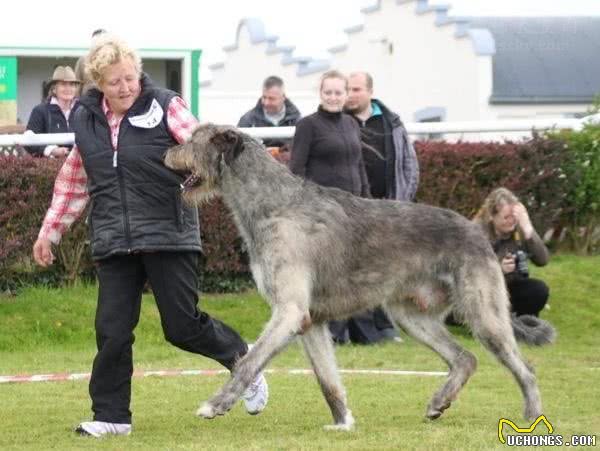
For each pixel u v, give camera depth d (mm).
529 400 9023
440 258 9008
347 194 8945
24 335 13836
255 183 8578
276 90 16203
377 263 8844
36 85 20703
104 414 8453
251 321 14742
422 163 16203
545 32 29453
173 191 8438
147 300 15125
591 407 9711
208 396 10289
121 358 8453
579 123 17562
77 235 15078
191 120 8570
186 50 20406
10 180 14633
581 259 17234
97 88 8609
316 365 8820
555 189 17078
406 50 30312
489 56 27516
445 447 7801
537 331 10727
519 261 13703
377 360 12633
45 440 8273
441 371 11938
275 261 8492
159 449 7824
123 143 8383
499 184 16688
